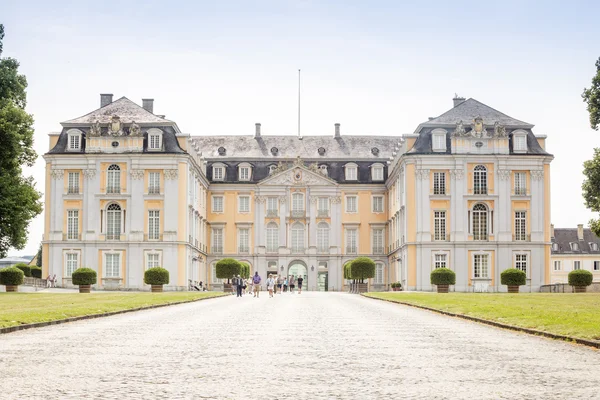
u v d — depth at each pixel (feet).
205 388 45.83
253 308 140.26
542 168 280.72
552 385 47.01
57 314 104.27
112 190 280.51
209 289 333.83
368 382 48.06
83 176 281.54
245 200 336.70
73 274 234.99
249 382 48.06
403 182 286.25
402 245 287.48
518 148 281.54
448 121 282.97
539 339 76.07
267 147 345.51
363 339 75.51
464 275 277.44
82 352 63.67
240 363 56.80
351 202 337.52
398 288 289.12
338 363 56.90
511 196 280.10
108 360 58.44
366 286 274.16
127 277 278.87
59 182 281.95
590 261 414.62
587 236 420.77
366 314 120.47
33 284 258.37
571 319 91.35
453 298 168.14
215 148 344.90
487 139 279.69
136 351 64.39
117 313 120.16
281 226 334.24
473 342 72.74
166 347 67.56
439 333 83.20
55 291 246.06
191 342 72.02
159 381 48.44
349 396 43.29
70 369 53.57
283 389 45.50
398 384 47.32
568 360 58.90
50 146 284.41
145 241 278.26
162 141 280.72
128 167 280.51
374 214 337.11
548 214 281.13
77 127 284.41
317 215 335.26
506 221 279.49
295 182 335.47
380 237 336.29
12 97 219.41
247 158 339.16
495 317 101.40
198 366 55.21
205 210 331.36
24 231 217.36
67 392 44.24
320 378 49.67
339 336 78.84
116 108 291.17
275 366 55.26
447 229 278.87
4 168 214.28
